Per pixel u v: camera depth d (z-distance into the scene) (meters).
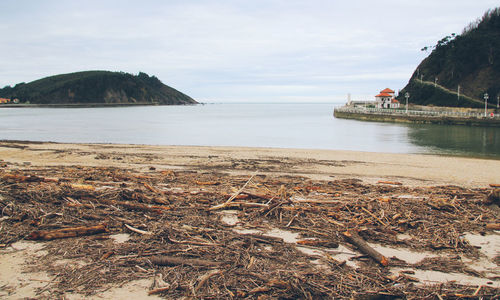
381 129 54.50
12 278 4.91
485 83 97.38
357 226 7.33
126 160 19.00
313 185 11.90
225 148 26.62
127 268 5.29
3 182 9.68
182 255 5.80
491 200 9.45
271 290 4.76
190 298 4.50
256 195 9.12
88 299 4.44
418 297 4.71
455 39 122.44
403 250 6.42
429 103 102.69
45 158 19.14
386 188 11.64
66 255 5.66
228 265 5.41
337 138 40.53
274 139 39.19
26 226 6.84
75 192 8.84
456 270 5.60
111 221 7.25
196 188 10.73
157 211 7.90
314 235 6.95
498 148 32.34
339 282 5.01
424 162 20.75
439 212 8.76
